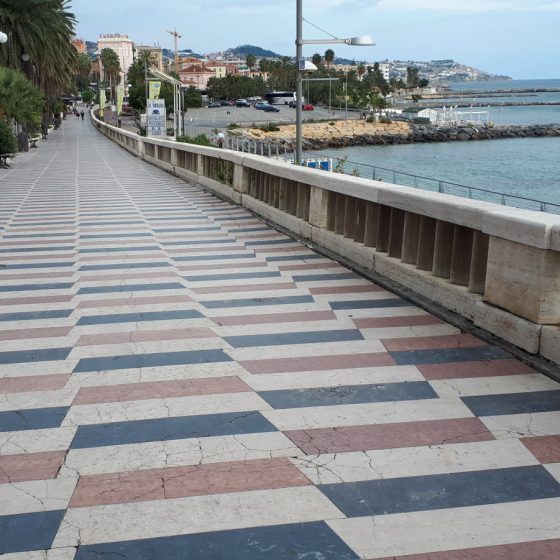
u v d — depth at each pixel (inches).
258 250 383.9
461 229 250.7
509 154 3122.5
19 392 184.5
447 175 1987.0
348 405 173.8
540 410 169.2
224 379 192.4
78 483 137.4
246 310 261.9
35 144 1967.3
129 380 192.4
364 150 3575.3
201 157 791.7
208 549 115.7
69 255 380.2
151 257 370.0
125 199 667.4
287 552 114.7
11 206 624.7
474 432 157.9
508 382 187.0
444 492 132.7
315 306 265.6
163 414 169.6
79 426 163.3
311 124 4247.0
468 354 209.0
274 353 213.0
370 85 6884.8
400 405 173.2
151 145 1273.4
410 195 274.4
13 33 1761.8
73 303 276.7
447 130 4658.0
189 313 259.0
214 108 5447.8
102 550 115.6
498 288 221.9
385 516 124.9
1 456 148.8
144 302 276.1
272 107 5147.6
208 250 387.2
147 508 128.2
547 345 198.4
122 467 143.6
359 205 339.3
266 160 511.8
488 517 124.3
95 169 1120.2
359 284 300.0
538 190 1491.1
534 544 116.5
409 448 150.7
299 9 789.2
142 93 3865.7
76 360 209.2
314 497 131.3
